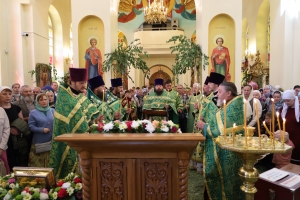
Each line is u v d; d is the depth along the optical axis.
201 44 8.43
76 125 2.55
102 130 1.70
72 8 8.64
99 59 8.86
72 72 2.71
